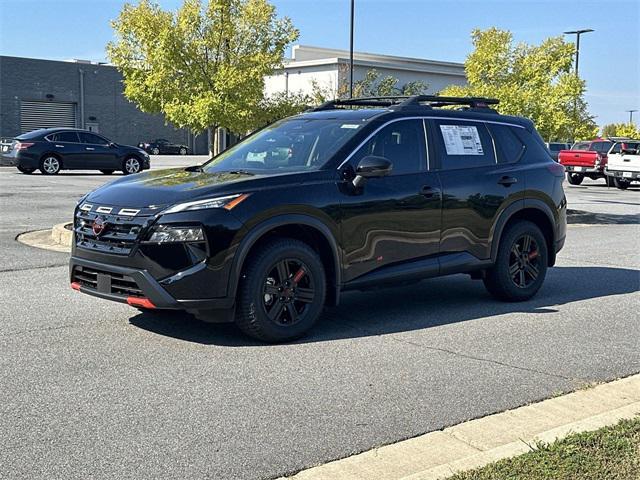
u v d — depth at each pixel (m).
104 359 5.82
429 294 8.55
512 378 5.55
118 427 4.52
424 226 7.17
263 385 5.30
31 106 57.00
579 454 4.01
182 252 5.88
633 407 4.82
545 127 17.08
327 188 6.51
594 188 30.31
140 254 5.94
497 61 17.42
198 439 4.36
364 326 7.02
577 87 17.06
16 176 25.95
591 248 12.42
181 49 16.98
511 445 4.21
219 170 7.14
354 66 45.47
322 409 4.86
